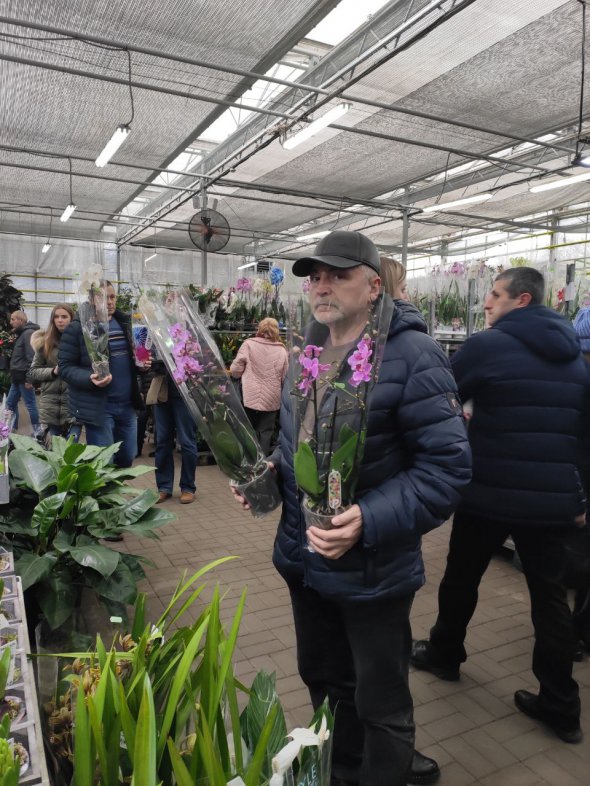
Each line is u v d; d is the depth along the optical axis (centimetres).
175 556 340
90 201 1233
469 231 1700
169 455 454
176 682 90
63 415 460
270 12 458
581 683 223
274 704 106
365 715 133
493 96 642
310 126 656
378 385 126
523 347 182
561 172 959
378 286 128
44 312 1688
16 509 236
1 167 972
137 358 404
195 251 1878
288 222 1465
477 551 204
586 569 238
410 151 877
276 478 159
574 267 559
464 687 217
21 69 586
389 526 120
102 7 454
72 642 171
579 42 517
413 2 486
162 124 746
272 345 533
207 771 80
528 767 177
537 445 181
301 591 149
